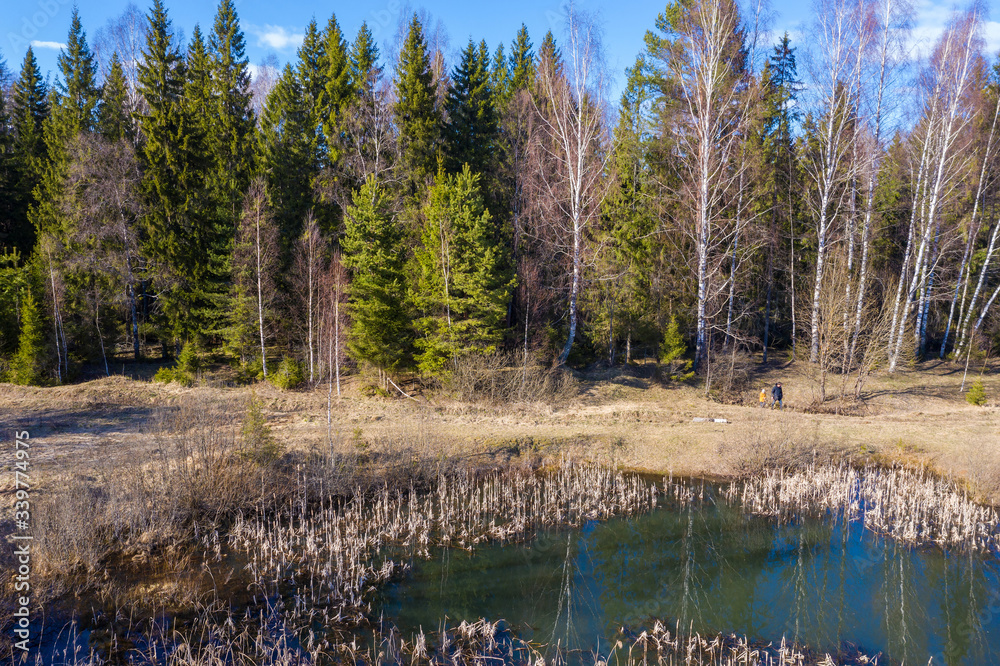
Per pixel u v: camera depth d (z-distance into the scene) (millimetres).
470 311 26109
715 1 26562
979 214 33125
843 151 28609
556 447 19828
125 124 31938
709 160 29078
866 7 26625
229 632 8969
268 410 22594
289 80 34500
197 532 12500
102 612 9453
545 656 8727
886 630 9789
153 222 27500
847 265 29750
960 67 27094
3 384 23938
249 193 27547
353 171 32594
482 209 27281
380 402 24969
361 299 25406
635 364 31031
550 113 31922
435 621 9750
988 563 12164
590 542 13484
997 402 24516
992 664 8758
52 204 28938
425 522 13820
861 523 14281
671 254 30766
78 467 14297
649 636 9406
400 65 33688
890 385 26828
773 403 24750
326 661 8328
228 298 27156
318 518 13930
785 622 10070
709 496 16312
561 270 32719
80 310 27391
